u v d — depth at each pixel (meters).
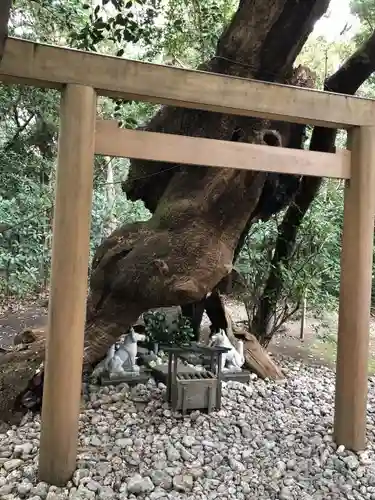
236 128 3.13
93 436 2.57
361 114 2.59
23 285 6.83
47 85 2.14
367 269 2.64
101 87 2.15
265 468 2.43
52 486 2.11
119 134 2.22
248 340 4.04
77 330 2.16
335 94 2.54
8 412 2.79
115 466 2.31
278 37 2.95
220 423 2.87
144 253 2.81
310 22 2.92
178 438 2.63
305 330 5.74
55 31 5.08
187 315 4.14
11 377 2.86
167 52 4.41
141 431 2.70
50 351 2.15
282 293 4.48
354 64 3.68
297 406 3.33
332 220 4.63
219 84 2.34
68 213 2.12
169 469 2.30
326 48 5.30
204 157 2.36
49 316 2.16
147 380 3.43
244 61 3.06
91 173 2.16
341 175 2.62
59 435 2.14
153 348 3.78
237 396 3.36
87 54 2.12
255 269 4.53
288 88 2.46
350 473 2.42
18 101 5.45
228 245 2.92
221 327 4.04
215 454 2.50
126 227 3.08
